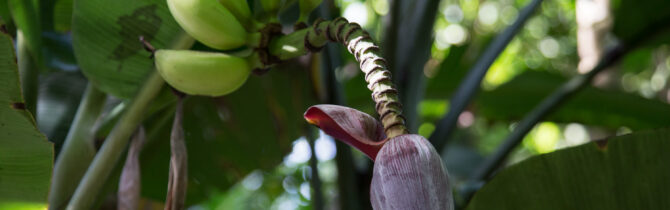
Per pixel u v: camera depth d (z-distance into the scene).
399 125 1.16
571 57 8.48
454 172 3.90
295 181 8.05
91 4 1.70
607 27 3.41
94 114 1.84
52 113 2.34
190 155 3.04
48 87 2.41
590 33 3.50
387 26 2.34
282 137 3.09
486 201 1.78
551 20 8.75
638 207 1.73
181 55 1.41
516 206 1.76
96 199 1.75
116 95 1.74
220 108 2.96
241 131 3.02
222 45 1.45
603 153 1.75
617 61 2.70
